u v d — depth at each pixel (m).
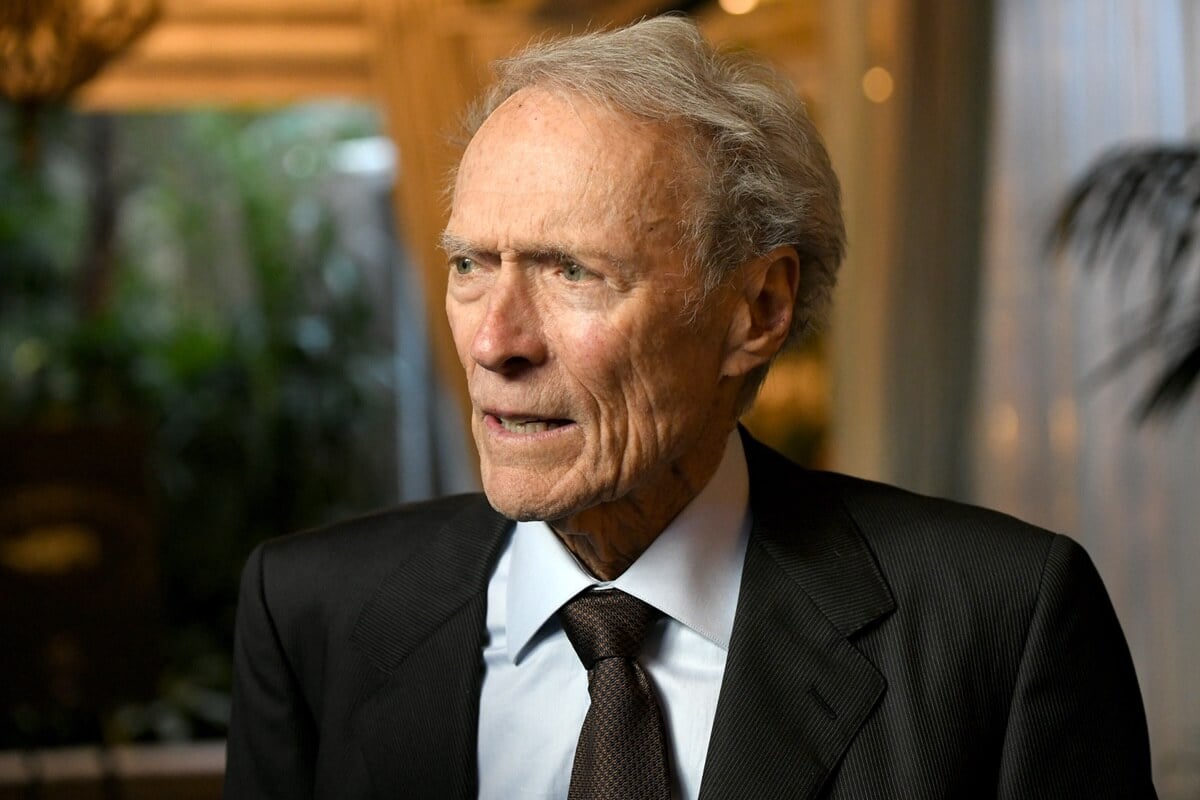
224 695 6.27
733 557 1.14
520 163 1.00
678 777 1.06
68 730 5.07
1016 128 3.28
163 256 7.70
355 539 1.26
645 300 1.00
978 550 1.13
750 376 1.15
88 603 3.72
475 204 1.01
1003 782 1.06
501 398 1.01
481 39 5.04
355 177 7.91
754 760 1.03
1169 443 3.10
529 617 1.12
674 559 1.10
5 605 3.67
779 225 1.08
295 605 1.22
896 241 3.31
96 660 3.73
